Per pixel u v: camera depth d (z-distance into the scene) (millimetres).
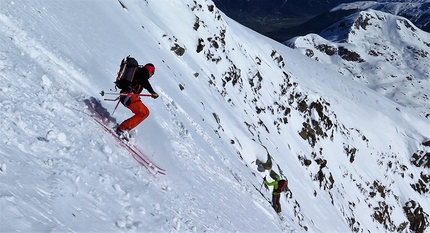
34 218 4684
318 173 54500
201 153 16281
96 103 10516
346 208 58250
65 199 5523
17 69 8594
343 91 108000
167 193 8734
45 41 11508
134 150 9672
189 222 8125
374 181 76500
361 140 85812
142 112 9703
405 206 82500
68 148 6992
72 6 18844
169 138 13961
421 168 95188
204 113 26406
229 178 16656
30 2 13867
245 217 12820
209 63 40844
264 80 54562
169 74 25781
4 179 4930
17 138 6172
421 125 109000
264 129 45656
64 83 10023
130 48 21391
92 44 16344
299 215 31156
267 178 29531
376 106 109250
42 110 7738
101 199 6215
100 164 7367
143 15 32812
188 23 39812
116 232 5723
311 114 64000
